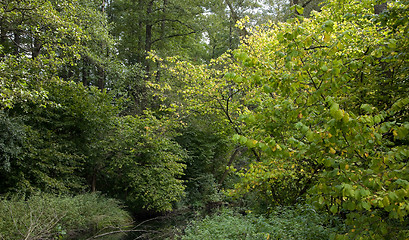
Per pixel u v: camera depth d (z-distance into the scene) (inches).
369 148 103.0
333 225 201.6
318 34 136.5
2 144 352.2
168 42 748.0
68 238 349.7
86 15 463.2
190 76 320.2
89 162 501.7
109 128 498.6
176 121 336.8
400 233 100.7
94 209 420.8
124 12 718.5
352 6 206.8
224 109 301.3
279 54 119.3
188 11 668.1
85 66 629.9
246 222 251.4
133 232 405.7
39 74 297.7
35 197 353.7
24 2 288.2
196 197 632.4
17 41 446.9
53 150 432.1
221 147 677.3
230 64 275.4
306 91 120.2
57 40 311.6
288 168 229.3
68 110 470.6
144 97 612.4
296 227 202.5
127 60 792.9
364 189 88.7
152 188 479.8
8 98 258.1
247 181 238.8
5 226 269.7
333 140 97.3
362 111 156.6
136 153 506.6
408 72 160.4
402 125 95.3
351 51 183.2
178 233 332.5
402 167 95.6
